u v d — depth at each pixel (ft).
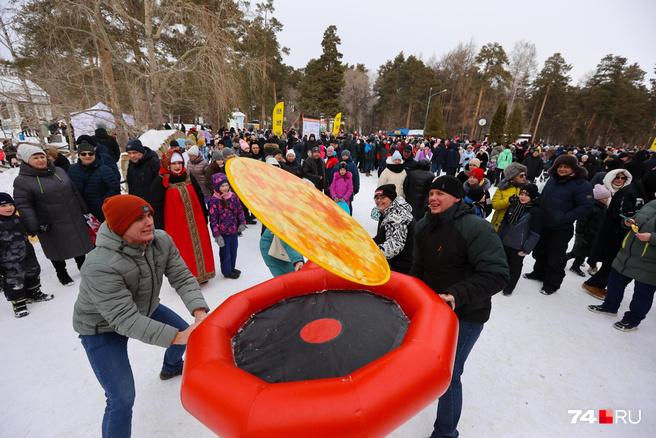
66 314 11.43
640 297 10.55
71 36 28.68
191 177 13.01
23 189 11.51
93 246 13.98
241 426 3.41
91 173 14.06
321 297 6.28
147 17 30.07
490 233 5.90
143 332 5.24
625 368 9.33
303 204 5.83
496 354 9.81
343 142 48.06
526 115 153.69
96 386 8.31
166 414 7.55
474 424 7.44
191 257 12.82
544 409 7.90
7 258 10.74
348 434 3.39
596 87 131.03
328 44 123.65
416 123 164.04
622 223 11.47
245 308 5.65
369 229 22.13
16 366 8.92
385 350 4.69
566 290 14.02
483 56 142.31
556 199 12.53
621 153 24.95
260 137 53.72
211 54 31.63
